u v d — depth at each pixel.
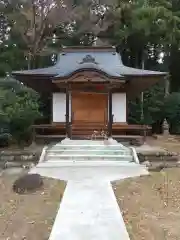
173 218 7.46
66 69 18.88
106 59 20.09
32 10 27.17
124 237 6.31
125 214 7.66
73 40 31.75
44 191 9.25
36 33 28.14
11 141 18.64
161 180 10.34
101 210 7.75
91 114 18.55
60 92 18.88
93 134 16.97
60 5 28.41
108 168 12.02
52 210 7.83
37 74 17.86
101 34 30.25
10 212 7.83
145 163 13.15
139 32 27.70
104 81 15.77
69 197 8.69
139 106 28.09
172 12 29.48
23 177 9.84
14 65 26.86
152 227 6.92
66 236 6.32
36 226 6.98
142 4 28.31
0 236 6.65
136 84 18.88
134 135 18.55
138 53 31.73
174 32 27.94
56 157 13.45
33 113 18.47
